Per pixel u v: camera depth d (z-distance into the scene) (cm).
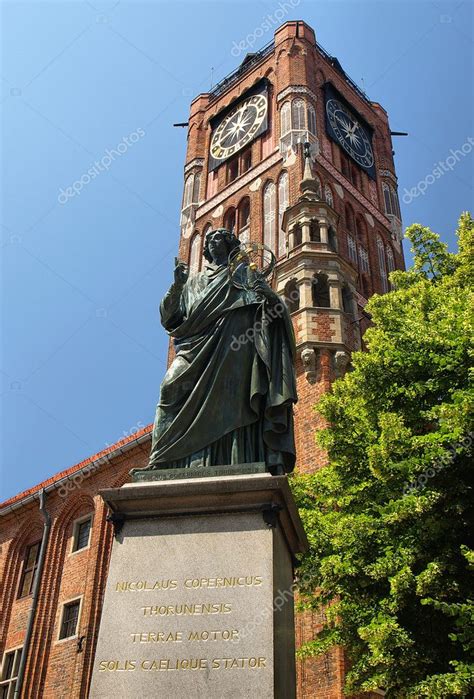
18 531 3006
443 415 1082
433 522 1101
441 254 1756
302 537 639
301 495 1436
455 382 1185
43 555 2767
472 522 1116
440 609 1045
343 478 1368
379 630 1037
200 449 650
